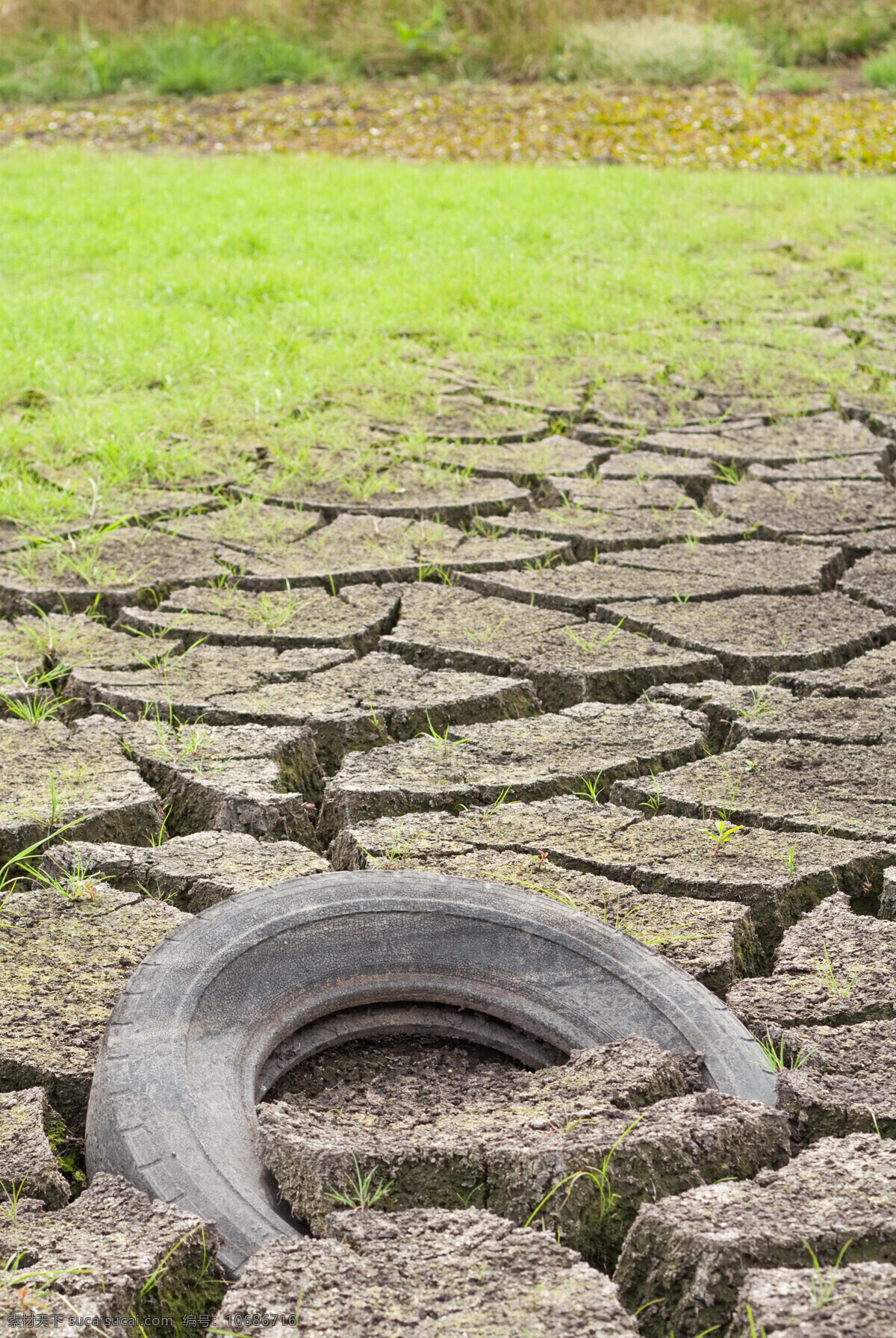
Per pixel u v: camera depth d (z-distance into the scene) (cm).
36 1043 250
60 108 2019
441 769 364
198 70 2073
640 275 997
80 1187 231
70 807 338
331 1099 248
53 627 456
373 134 1817
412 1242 190
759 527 557
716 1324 182
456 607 475
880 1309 173
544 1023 253
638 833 332
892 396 726
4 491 566
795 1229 190
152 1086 223
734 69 2108
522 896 278
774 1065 246
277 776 357
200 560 513
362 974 259
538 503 605
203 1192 206
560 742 381
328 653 434
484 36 2189
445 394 734
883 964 280
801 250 1121
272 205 1250
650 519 564
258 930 260
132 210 1224
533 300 923
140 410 670
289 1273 183
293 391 710
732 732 389
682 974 261
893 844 326
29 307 862
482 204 1264
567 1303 177
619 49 2122
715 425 693
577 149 1728
